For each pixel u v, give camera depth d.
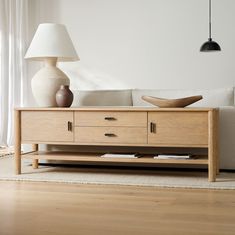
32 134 4.34
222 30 6.90
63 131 4.28
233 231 2.49
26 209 3.01
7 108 6.75
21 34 7.12
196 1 6.98
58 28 4.55
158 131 4.07
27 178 4.11
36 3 7.52
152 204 3.14
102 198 3.34
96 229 2.54
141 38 7.19
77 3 7.39
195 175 4.24
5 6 6.70
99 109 4.18
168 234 2.44
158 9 7.12
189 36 7.03
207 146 3.96
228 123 4.35
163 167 4.55
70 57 4.63
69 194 3.48
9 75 6.84
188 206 3.08
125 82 7.27
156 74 7.16
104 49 7.32
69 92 4.36
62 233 2.47
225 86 6.92
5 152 6.11
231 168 4.37
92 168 4.67
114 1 7.26
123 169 4.61
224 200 3.26
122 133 4.15
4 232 2.49
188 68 7.04
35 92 4.52
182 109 3.98
